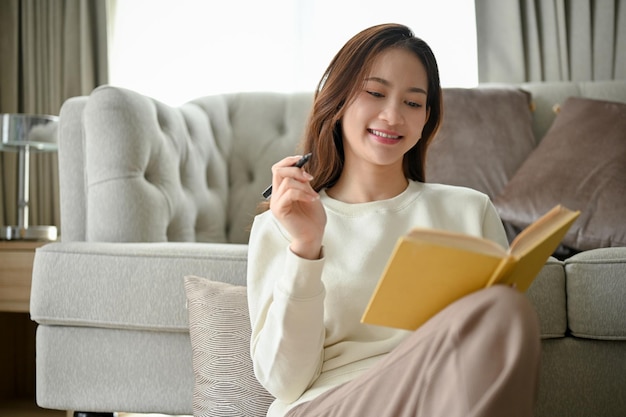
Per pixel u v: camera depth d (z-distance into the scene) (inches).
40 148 110.7
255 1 132.1
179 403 69.5
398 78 47.9
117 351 70.7
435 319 32.9
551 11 120.8
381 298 34.0
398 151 48.8
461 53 124.9
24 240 96.4
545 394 65.6
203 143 97.3
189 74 133.6
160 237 80.7
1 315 101.7
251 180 104.6
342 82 49.4
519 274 35.3
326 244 49.3
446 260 31.9
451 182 96.3
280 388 44.1
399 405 33.7
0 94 136.9
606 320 64.4
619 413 65.6
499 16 121.9
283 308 41.6
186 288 66.2
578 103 98.7
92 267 70.5
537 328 30.3
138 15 134.6
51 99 135.3
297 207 40.8
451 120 99.8
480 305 30.8
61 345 71.9
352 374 44.9
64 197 83.4
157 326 69.0
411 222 50.0
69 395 71.6
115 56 135.0
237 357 61.7
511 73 121.4
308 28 129.1
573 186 89.9
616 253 65.6
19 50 137.5
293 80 130.0
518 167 97.8
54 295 71.0
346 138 50.8
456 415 30.6
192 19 133.5
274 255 49.1
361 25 127.6
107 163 78.8
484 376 30.2
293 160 41.6
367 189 51.3
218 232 96.7
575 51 120.6
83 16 132.8
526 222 90.1
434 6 125.6
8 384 103.2
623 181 88.7
